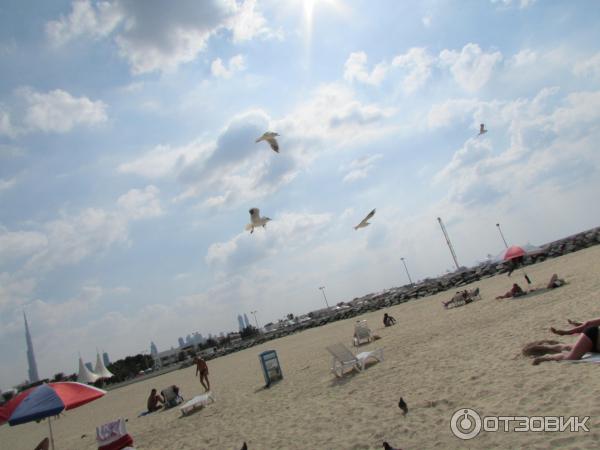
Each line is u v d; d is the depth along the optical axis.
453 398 7.55
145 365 107.12
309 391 12.23
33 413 7.66
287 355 27.28
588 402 5.67
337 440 7.24
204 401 14.83
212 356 77.31
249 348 70.50
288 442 8.01
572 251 46.88
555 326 10.97
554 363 7.66
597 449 4.54
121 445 7.71
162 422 14.51
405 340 17.11
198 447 9.77
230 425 11.02
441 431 6.24
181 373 52.59
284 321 154.75
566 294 16.28
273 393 13.80
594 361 7.05
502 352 9.81
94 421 22.14
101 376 58.38
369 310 65.69
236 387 18.25
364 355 13.08
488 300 23.27
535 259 46.75
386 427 7.13
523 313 14.79
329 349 12.93
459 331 15.17
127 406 26.00
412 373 10.54
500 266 53.72
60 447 15.91
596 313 11.22
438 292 56.34
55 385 8.24
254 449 8.22
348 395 10.27
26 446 19.50
